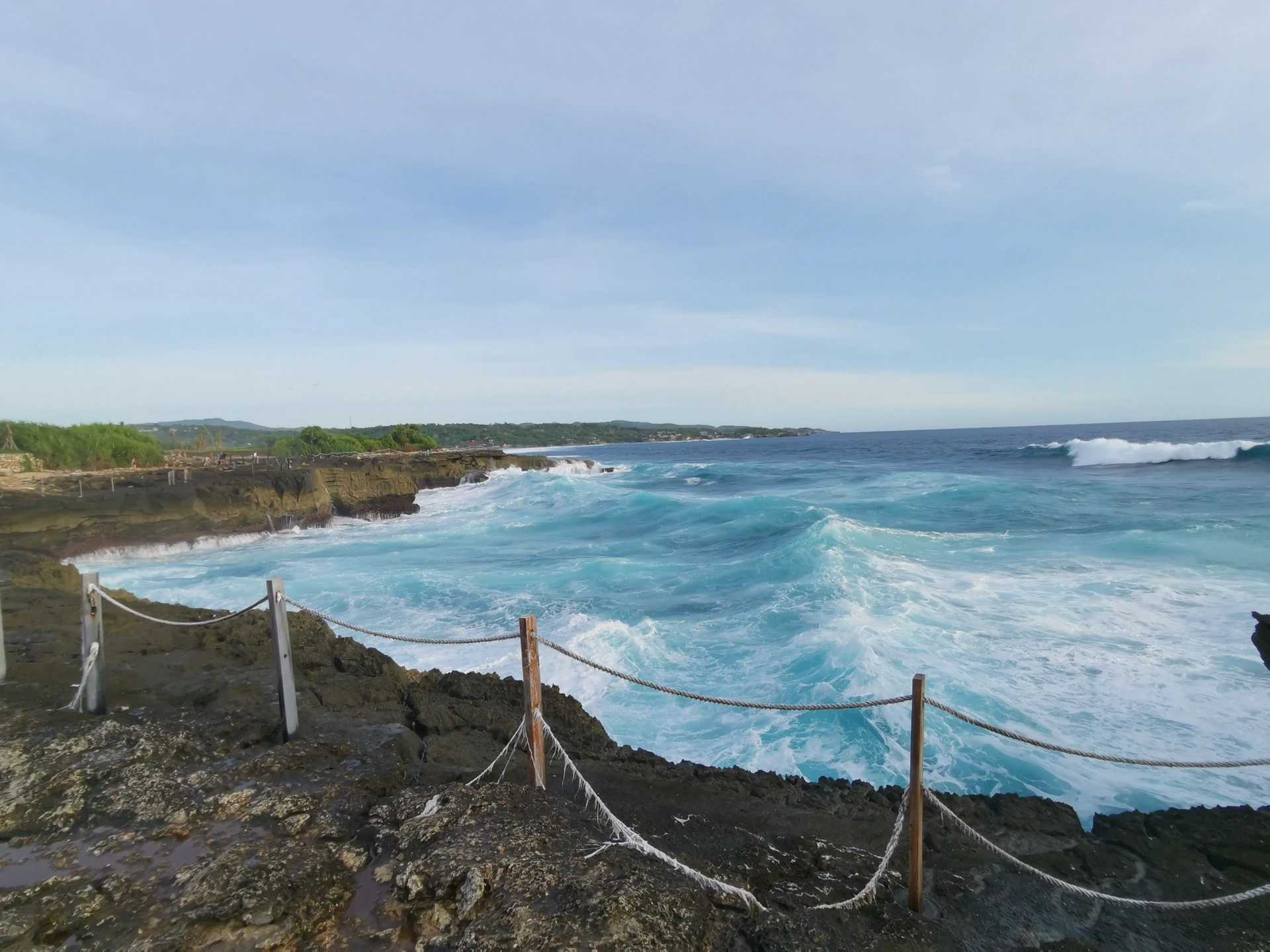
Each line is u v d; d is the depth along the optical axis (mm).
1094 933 3754
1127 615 11602
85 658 6180
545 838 3988
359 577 17219
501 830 4062
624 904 3311
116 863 3889
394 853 3926
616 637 11148
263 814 4402
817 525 19531
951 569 15445
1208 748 7172
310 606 14430
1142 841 4844
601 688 9539
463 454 63719
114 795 4629
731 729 8203
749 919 3521
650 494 34000
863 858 4410
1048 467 43469
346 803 4559
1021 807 5477
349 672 8234
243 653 8414
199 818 4363
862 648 9883
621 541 23438
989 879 4258
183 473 35812
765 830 4777
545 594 15000
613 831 4289
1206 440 60219
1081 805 6301
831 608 12219
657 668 10219
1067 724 7828
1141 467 39250
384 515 36219
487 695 7918
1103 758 3799
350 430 134500
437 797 4484
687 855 4191
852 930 3545
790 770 7152
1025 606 12281
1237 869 4469
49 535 22547
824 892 3898
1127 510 22875
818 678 9273
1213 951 3623
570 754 6285
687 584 15617
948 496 27906
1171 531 18406
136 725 5871
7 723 5914
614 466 68688
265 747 5590
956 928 3705
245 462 47844
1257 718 7766
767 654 10398
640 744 7930
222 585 17344
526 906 3328
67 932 3297
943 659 9758
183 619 10664
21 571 15094
